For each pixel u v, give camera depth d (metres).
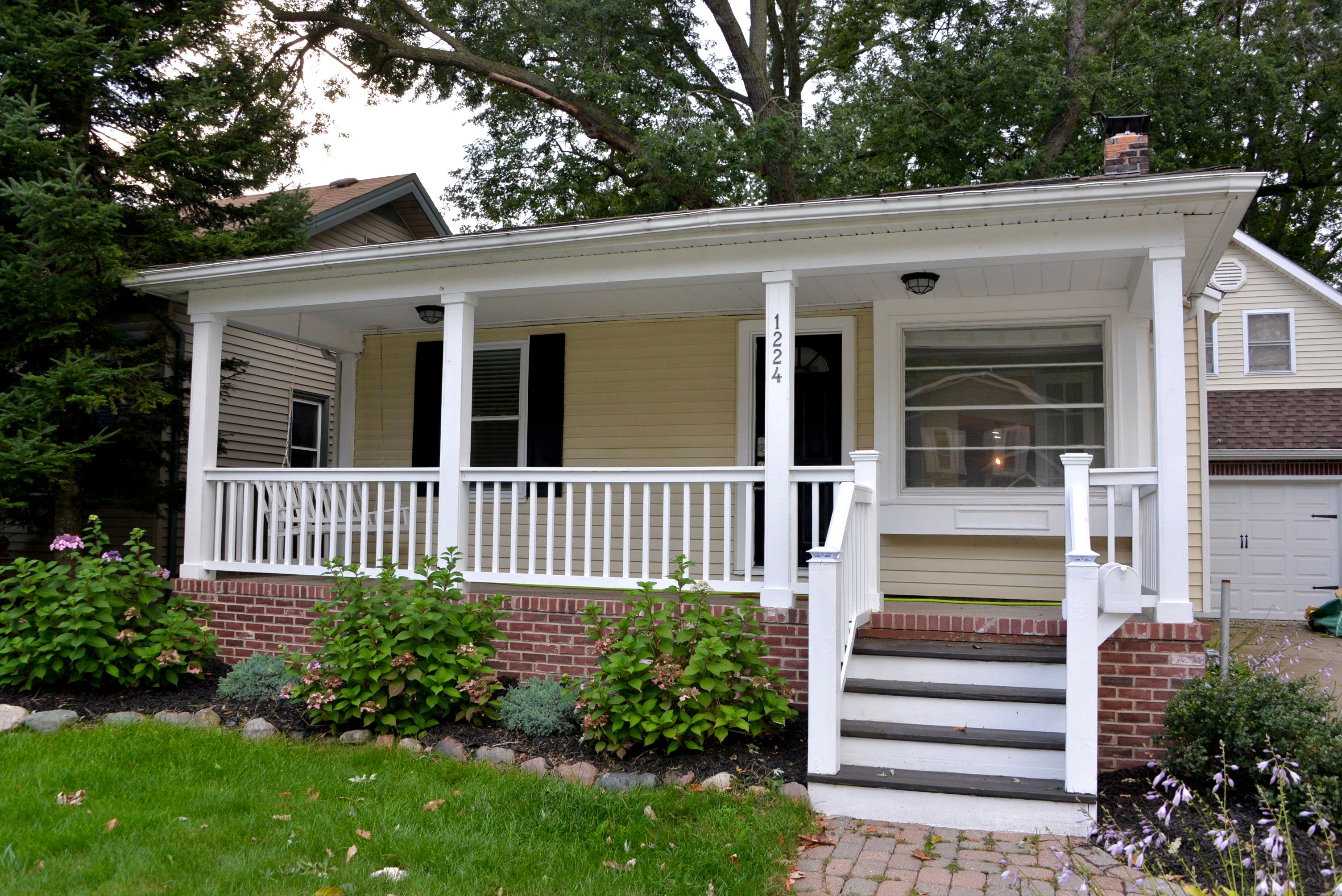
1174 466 5.39
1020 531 7.22
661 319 8.59
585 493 8.67
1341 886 3.00
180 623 6.79
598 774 5.06
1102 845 4.29
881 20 18.52
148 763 5.16
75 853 3.96
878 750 5.09
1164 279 5.54
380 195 14.29
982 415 7.47
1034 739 4.91
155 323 10.25
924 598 7.48
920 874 4.01
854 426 7.82
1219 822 4.36
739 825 4.33
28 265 7.61
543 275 6.84
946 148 16.36
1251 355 15.77
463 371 7.04
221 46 10.46
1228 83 15.61
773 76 18.95
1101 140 15.54
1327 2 17.36
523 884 3.73
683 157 15.46
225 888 3.63
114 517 11.32
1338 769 4.52
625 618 5.38
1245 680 5.17
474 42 17.95
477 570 6.81
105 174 9.32
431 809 4.47
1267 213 20.69
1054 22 15.96
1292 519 14.16
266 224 10.23
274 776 4.98
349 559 7.38
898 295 7.39
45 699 6.50
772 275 6.29
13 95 8.41
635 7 16.31
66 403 7.88
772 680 5.44
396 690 5.63
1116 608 5.14
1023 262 6.03
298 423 13.51
